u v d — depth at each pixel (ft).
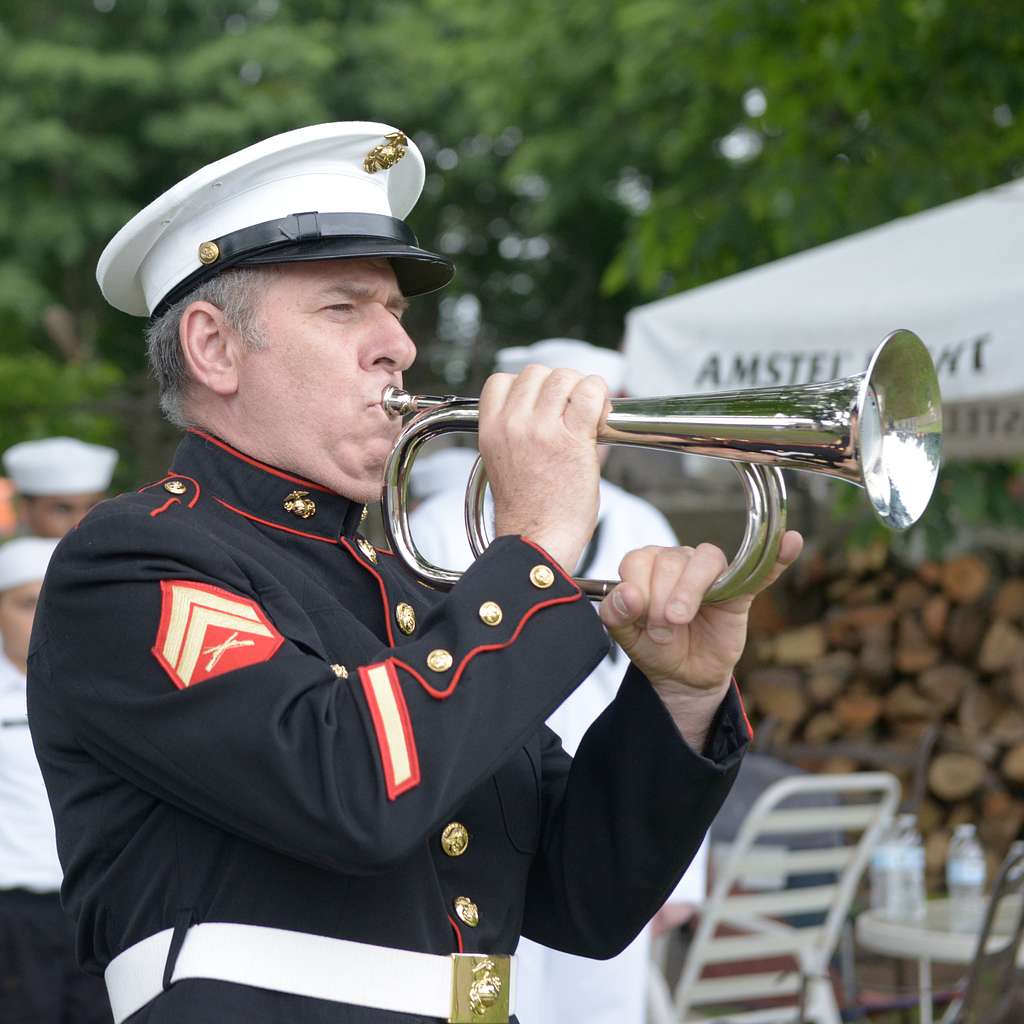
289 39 83.35
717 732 11.02
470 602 9.70
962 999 22.36
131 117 85.81
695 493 54.24
